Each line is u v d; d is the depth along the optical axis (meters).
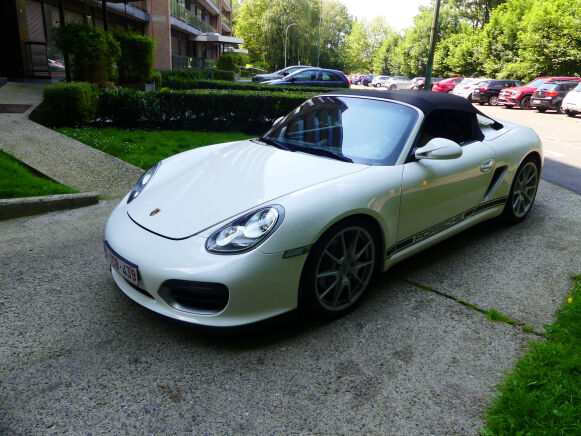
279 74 19.14
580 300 2.76
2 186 4.67
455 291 3.02
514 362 2.28
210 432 1.81
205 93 9.40
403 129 3.06
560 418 1.81
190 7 38.88
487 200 3.72
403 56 58.47
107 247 2.55
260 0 64.62
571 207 4.99
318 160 2.87
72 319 2.59
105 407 1.93
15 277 3.07
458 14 55.03
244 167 2.86
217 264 2.17
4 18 15.05
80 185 5.27
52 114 8.41
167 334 2.47
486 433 1.80
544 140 10.62
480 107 24.09
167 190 2.77
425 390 2.07
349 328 2.57
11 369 2.15
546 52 29.20
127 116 9.23
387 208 2.69
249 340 2.44
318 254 2.39
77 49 10.88
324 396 2.03
